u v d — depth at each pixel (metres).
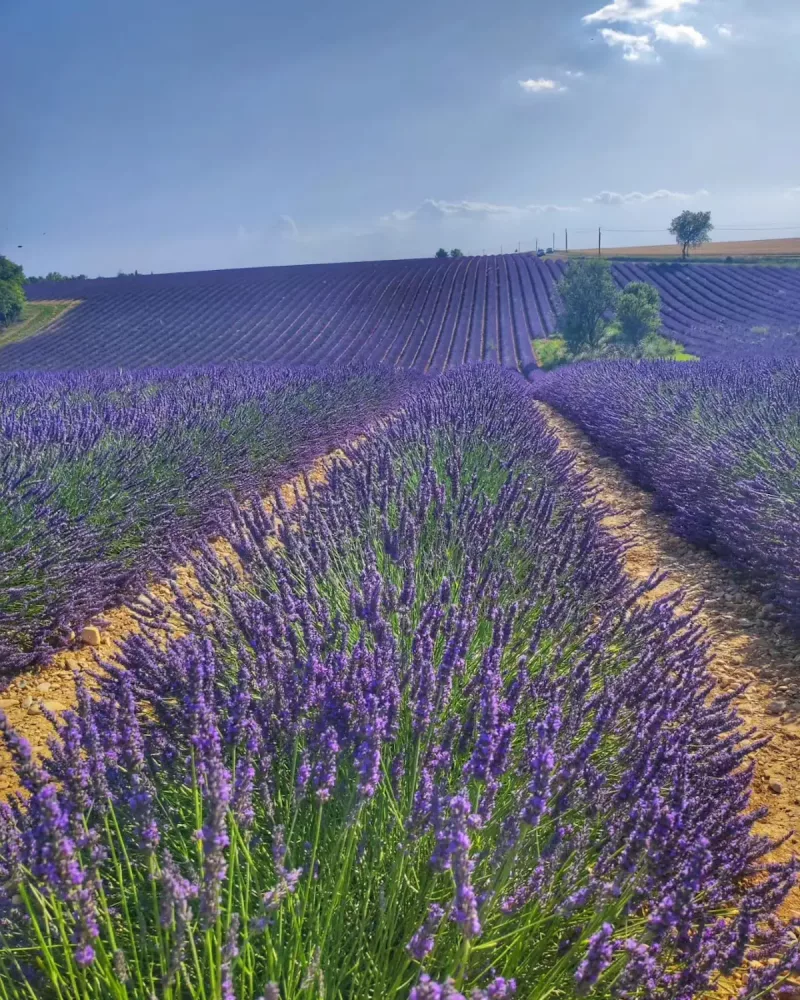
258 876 1.72
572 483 6.41
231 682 2.44
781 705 3.67
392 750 2.19
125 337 48.88
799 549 4.62
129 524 5.30
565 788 1.86
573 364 29.36
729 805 2.13
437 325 48.50
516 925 1.73
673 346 34.12
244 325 50.69
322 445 10.91
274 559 3.22
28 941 1.61
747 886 2.31
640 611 3.16
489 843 1.82
